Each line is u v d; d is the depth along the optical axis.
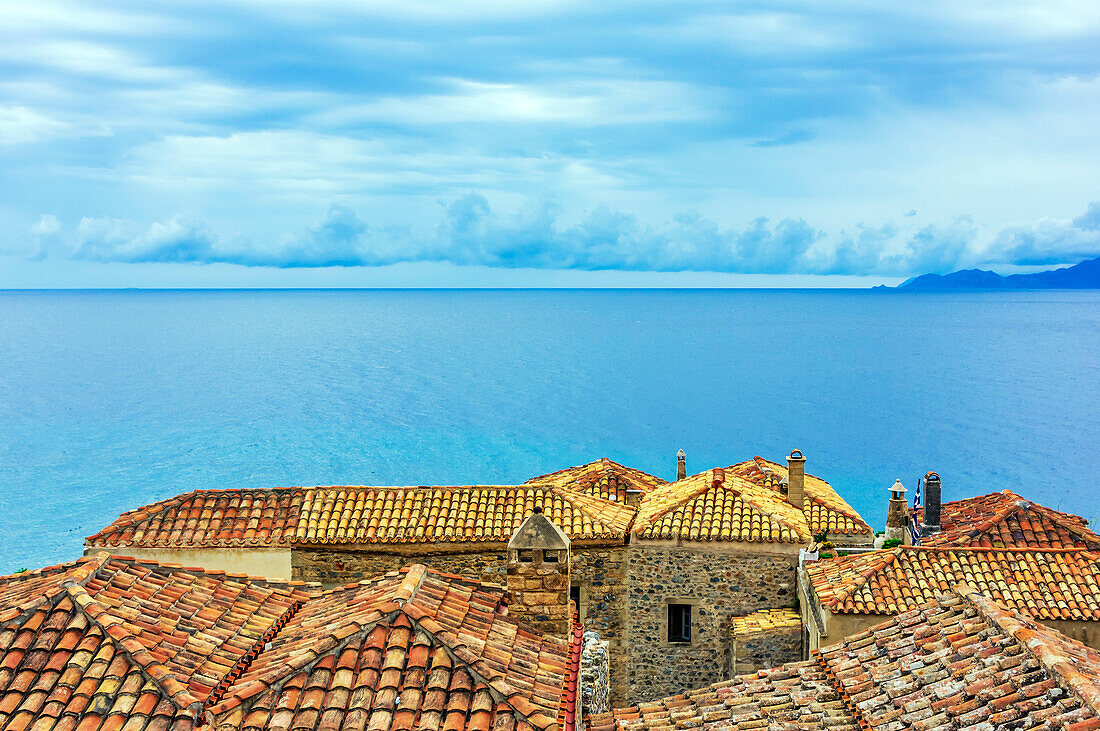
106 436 133.00
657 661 28.86
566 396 173.38
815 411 157.75
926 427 141.00
